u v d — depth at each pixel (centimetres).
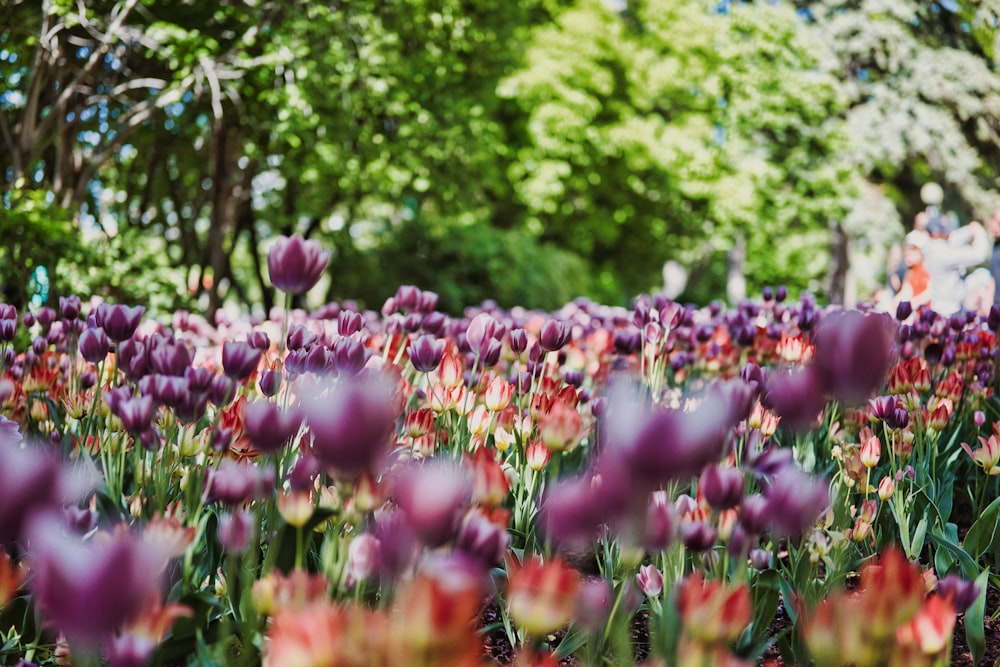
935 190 861
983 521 258
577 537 101
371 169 1316
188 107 1338
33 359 309
